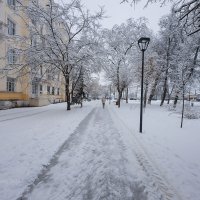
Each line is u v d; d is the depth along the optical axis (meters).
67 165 4.99
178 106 26.78
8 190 3.69
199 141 7.38
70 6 18.86
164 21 19.95
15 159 5.29
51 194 3.62
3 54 22.11
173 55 25.14
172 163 5.17
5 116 14.92
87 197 3.55
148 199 3.51
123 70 29.48
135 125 10.95
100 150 6.30
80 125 10.92
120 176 4.41
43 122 11.77
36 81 21.94
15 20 25.16
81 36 20.34
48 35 19.08
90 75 22.64
